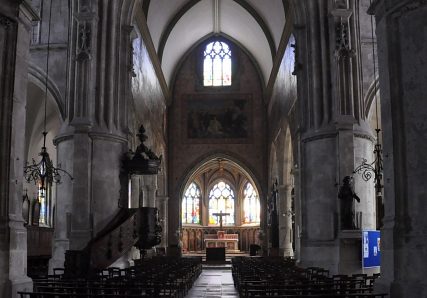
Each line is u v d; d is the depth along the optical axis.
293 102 32.34
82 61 24.39
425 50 10.98
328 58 24.75
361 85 24.17
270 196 46.56
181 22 45.00
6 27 12.30
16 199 12.33
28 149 33.56
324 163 24.02
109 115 24.83
